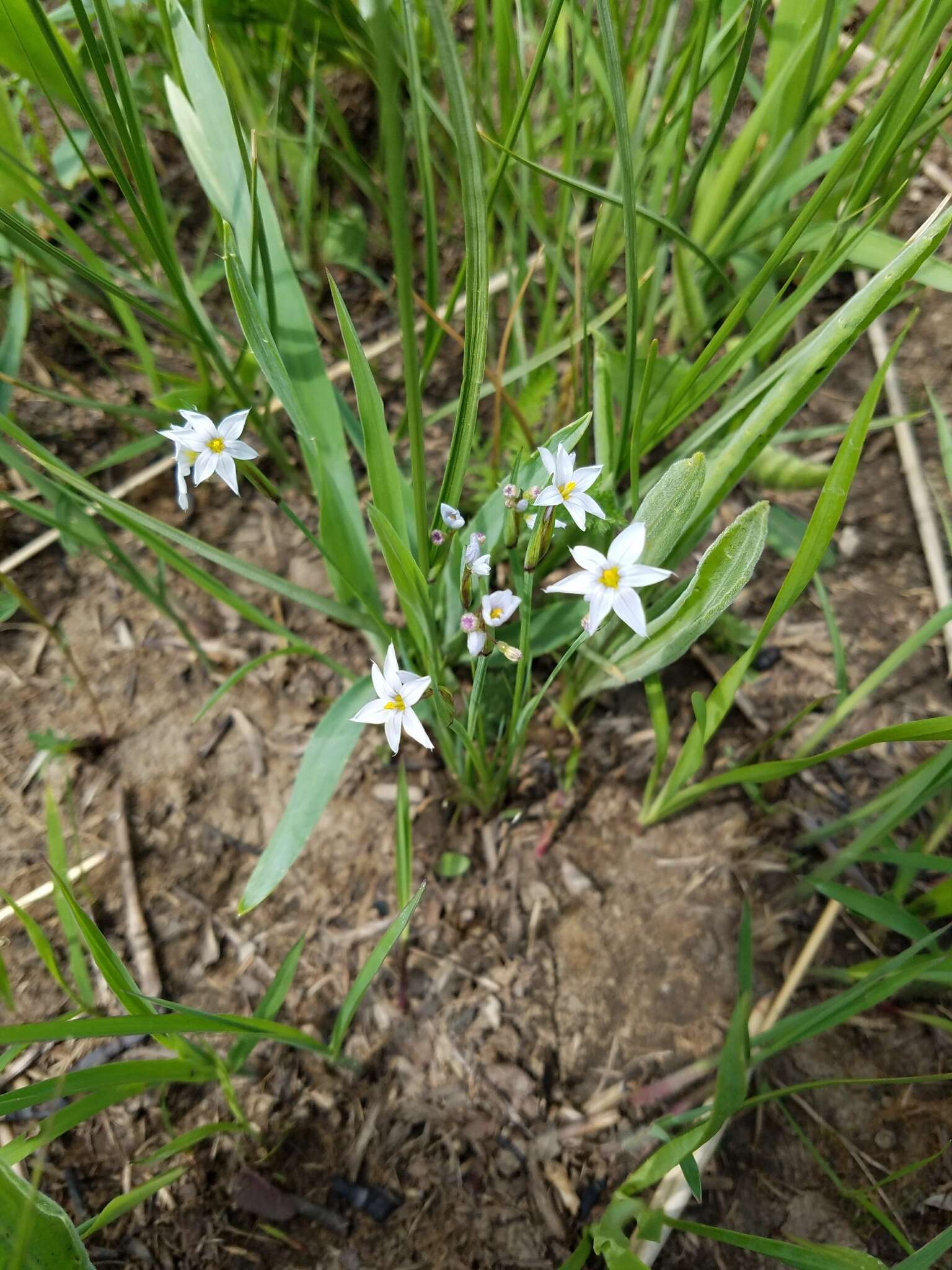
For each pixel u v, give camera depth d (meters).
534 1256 0.16
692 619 0.14
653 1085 0.17
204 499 0.24
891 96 0.14
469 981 0.18
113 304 0.22
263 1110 0.17
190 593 0.23
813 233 0.19
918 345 0.26
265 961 0.19
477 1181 0.16
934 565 0.23
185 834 0.20
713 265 0.18
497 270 0.27
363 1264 0.16
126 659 0.22
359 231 0.27
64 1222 0.12
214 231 0.26
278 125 0.24
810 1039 0.18
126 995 0.13
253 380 0.23
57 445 0.25
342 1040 0.17
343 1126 0.17
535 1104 0.17
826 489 0.11
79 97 0.15
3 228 0.18
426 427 0.25
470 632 0.13
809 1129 0.17
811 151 0.29
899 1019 0.18
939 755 0.14
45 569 0.23
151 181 0.17
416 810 0.20
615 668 0.17
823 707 0.21
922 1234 0.16
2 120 0.20
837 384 0.26
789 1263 0.12
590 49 0.21
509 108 0.21
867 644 0.22
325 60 0.24
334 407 0.18
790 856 0.20
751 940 0.18
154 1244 0.16
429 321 0.21
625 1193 0.15
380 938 0.19
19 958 0.19
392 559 0.13
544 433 0.22
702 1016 0.18
